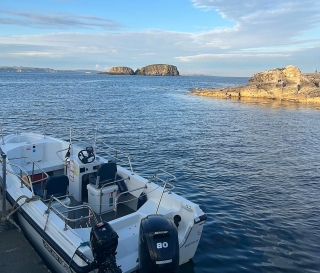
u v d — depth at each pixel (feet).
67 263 16.75
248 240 27.55
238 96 205.46
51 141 31.91
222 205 34.96
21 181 24.18
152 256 15.20
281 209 34.53
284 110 137.80
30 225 20.77
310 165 52.65
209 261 24.09
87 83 315.99
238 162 52.95
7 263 19.31
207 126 87.92
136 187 24.50
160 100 160.56
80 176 24.91
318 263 24.52
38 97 145.38
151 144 63.10
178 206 21.07
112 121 88.17
